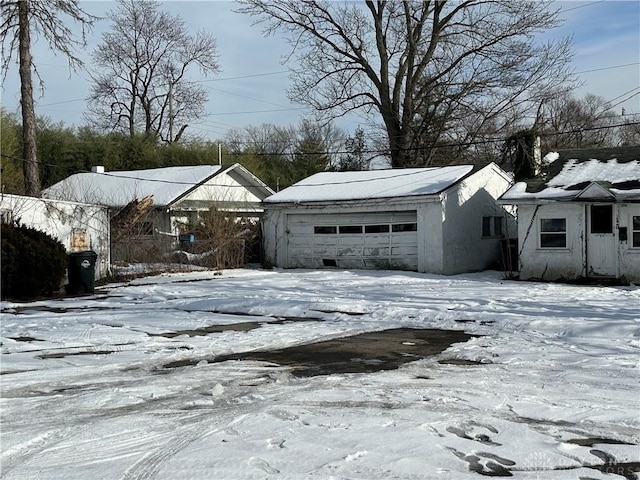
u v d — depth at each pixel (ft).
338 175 100.68
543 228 71.67
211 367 29.81
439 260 79.20
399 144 125.90
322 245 89.92
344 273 80.43
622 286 64.44
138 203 81.35
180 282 72.18
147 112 185.88
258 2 122.21
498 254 88.89
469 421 20.77
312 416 21.47
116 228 80.18
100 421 21.38
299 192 94.12
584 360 30.04
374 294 57.67
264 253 94.63
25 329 41.24
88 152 144.87
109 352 33.76
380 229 85.15
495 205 88.69
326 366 29.99
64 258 60.75
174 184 110.22
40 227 65.82
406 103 123.85
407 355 32.42
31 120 83.71
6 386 26.43
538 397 23.63
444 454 17.76
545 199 69.51
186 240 89.97
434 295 56.39
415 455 17.69
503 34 115.34
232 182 115.55
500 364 29.78
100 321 44.29
